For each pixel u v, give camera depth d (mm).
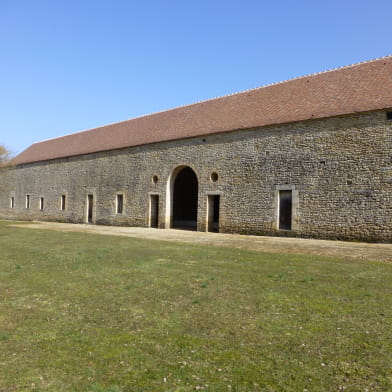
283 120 13922
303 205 13188
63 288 5570
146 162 19203
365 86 13227
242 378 2854
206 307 4586
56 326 3979
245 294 5164
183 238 13234
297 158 13430
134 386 2748
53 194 25938
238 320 4113
